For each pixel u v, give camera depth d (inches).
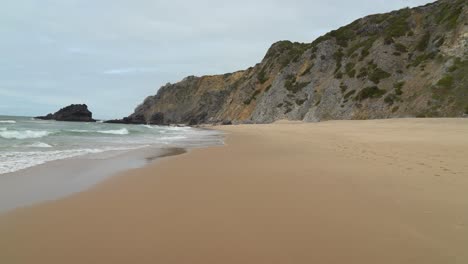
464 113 1594.5
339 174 336.2
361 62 2583.7
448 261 145.6
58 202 253.0
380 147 533.6
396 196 247.1
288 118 2893.7
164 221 207.0
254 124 2925.7
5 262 151.6
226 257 156.0
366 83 2332.7
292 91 3125.0
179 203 247.3
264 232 185.8
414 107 1870.1
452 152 440.1
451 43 2065.7
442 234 174.7
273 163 434.6
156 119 4965.6
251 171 377.4
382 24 2938.0
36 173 380.8
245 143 838.5
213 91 5157.5
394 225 190.1
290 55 3878.0
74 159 508.4
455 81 1812.3
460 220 194.2
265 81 3905.0
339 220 201.6
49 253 161.5
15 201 256.4
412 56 2314.2
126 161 490.3
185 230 191.0
